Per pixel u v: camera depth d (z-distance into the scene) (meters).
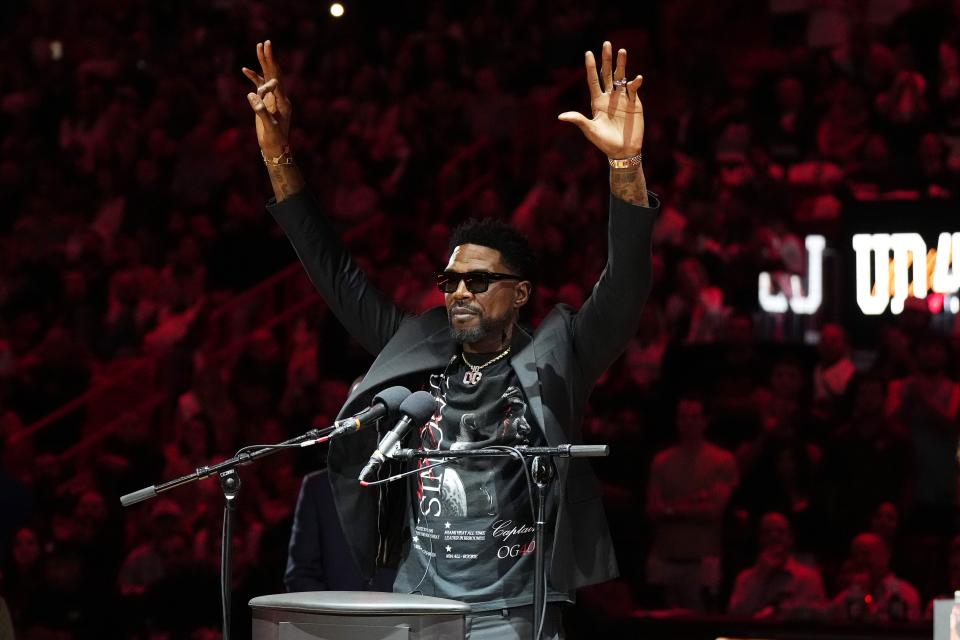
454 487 14.25
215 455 36.00
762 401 34.38
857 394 33.56
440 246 42.84
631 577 31.73
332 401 36.94
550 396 14.27
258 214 47.69
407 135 49.66
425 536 14.40
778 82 46.44
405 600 12.51
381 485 14.92
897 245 38.59
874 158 42.41
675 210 42.31
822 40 49.47
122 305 44.97
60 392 42.25
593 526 14.38
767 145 45.59
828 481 31.95
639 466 33.59
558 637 14.21
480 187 47.28
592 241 42.84
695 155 45.34
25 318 44.97
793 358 35.44
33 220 49.50
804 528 31.75
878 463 31.67
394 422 14.61
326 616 12.26
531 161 47.81
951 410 33.00
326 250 15.98
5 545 18.33
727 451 32.75
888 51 45.16
